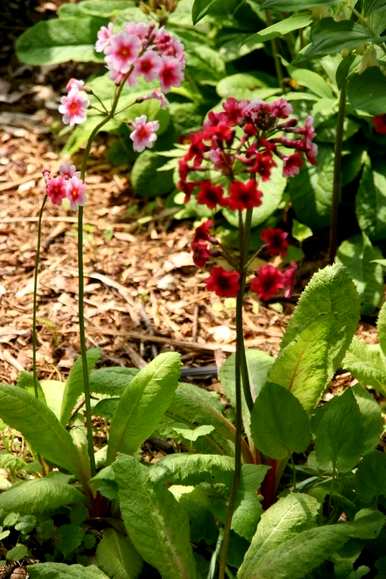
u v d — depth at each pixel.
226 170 2.72
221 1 5.66
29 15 7.43
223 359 4.58
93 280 5.11
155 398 3.35
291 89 5.54
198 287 5.05
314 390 3.46
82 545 3.45
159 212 5.62
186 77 5.66
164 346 4.68
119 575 3.25
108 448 3.44
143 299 4.99
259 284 2.66
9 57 7.04
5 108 6.59
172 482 3.17
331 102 4.88
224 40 5.79
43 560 3.45
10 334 4.70
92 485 3.41
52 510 3.52
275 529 3.10
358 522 3.11
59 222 5.57
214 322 4.82
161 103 3.11
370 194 5.05
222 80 5.40
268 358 3.89
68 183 3.00
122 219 5.61
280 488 3.71
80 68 6.93
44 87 6.79
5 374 4.45
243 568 3.04
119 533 3.48
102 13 6.07
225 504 3.28
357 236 5.05
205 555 3.42
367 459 3.32
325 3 3.00
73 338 4.70
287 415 3.19
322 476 3.50
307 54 2.99
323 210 5.09
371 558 3.37
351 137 5.22
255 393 3.74
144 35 2.96
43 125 6.45
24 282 5.09
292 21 3.66
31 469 3.57
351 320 3.48
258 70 5.91
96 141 6.31
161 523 3.04
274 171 5.08
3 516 3.50
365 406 3.50
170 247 5.36
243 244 2.76
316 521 3.31
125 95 5.68
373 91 3.10
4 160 6.12
